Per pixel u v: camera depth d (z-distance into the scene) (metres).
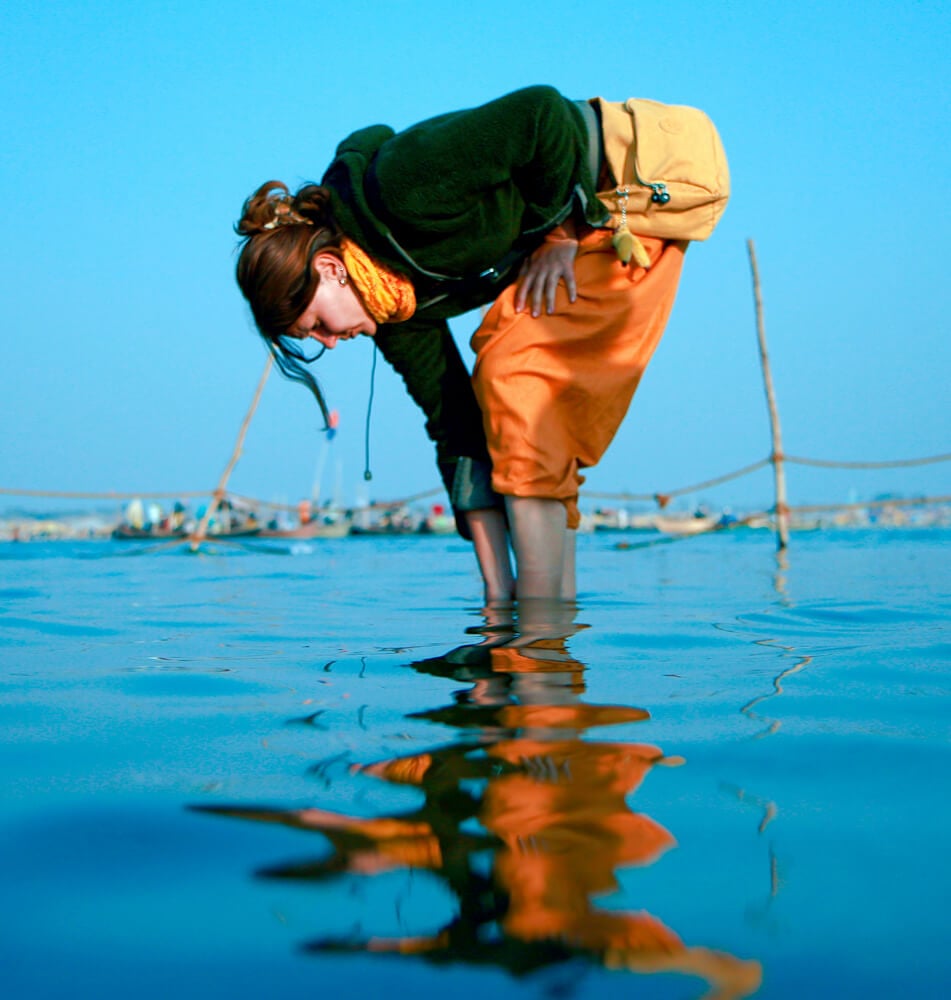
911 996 0.69
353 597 4.09
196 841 1.01
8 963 0.76
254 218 2.65
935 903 0.84
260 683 1.92
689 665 2.09
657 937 0.78
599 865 0.92
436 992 0.71
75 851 0.99
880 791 1.15
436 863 0.93
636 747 1.36
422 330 3.09
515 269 3.07
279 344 2.83
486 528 3.31
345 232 2.69
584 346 2.96
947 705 1.65
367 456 3.26
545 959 0.75
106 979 0.74
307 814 1.08
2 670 2.12
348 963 0.75
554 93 2.70
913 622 2.93
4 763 1.33
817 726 1.48
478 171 2.60
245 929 0.81
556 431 2.97
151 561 8.12
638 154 2.92
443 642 2.51
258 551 9.65
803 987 0.71
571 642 2.48
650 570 5.96
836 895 0.86
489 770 1.24
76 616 3.32
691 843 0.98
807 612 3.23
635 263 3.01
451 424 3.22
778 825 1.03
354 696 1.77
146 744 1.42
